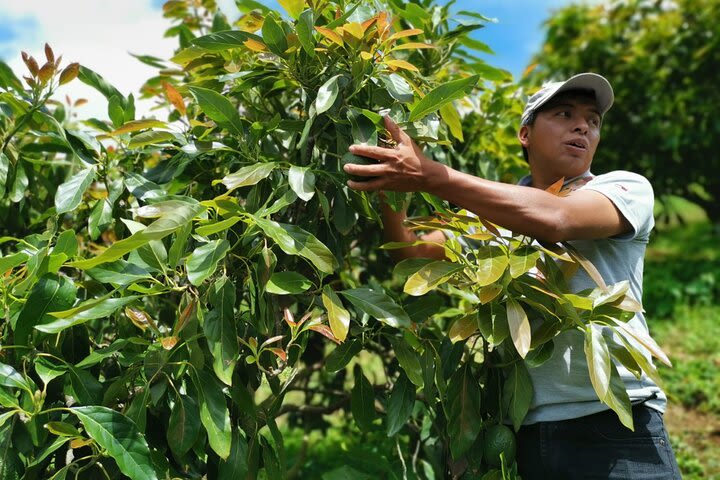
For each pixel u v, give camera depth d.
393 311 1.89
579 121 2.19
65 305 1.78
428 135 2.00
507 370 2.10
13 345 1.78
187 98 2.49
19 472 1.69
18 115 2.27
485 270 1.79
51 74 2.12
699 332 6.23
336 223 2.07
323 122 2.05
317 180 2.11
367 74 1.98
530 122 2.27
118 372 2.06
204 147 2.03
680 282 7.79
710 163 8.41
